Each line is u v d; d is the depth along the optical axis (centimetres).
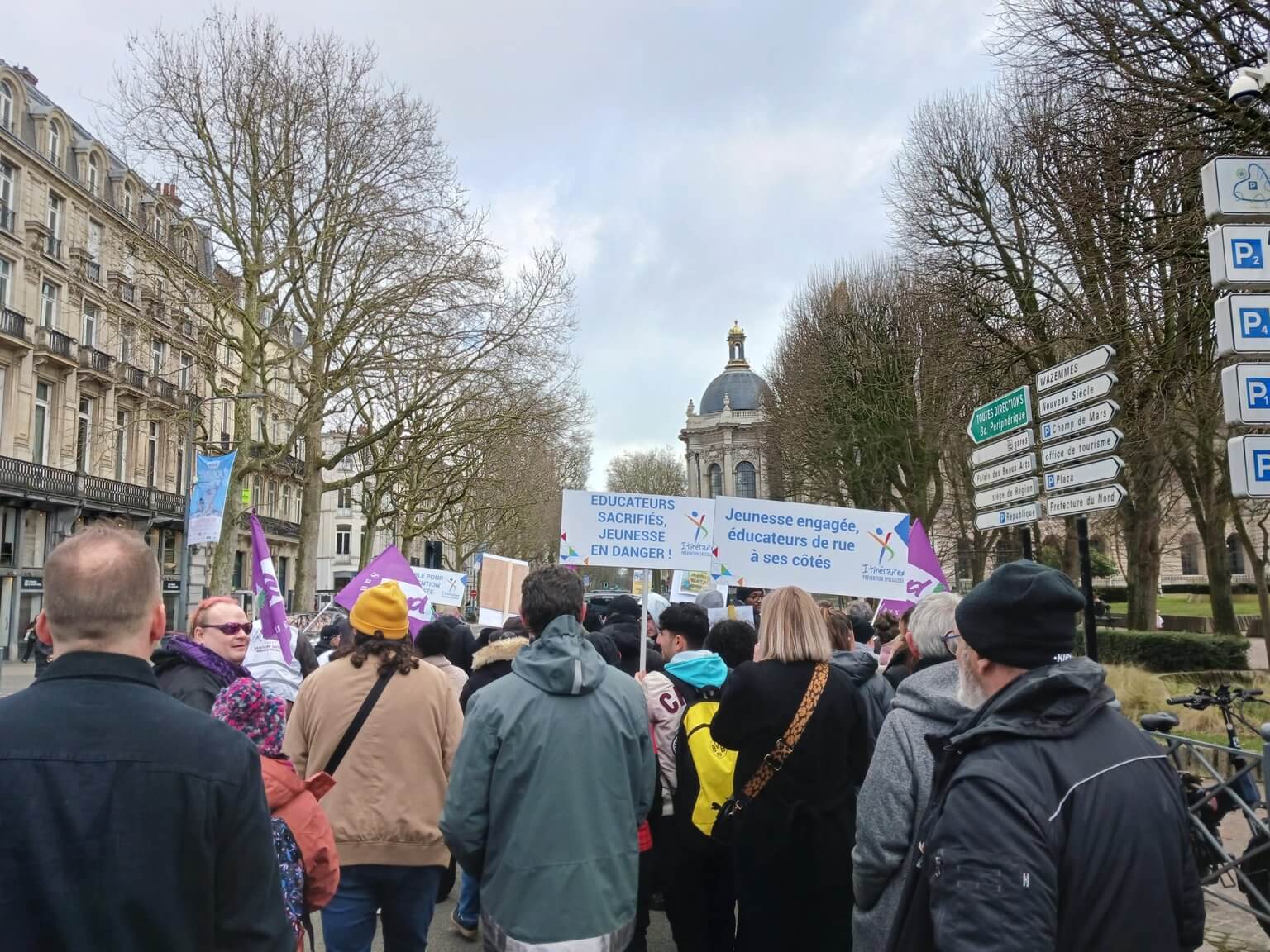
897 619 620
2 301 2867
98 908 152
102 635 171
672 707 418
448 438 2497
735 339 9956
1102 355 619
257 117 1892
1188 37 1121
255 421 4275
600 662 307
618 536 629
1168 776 177
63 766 157
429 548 4038
